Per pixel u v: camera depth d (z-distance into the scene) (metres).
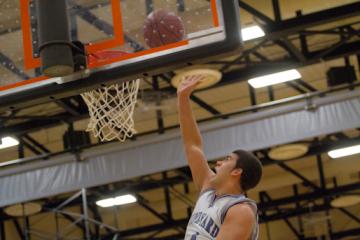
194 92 14.11
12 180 14.24
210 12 4.83
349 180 19.09
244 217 3.81
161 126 14.90
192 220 3.99
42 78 5.03
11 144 15.22
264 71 13.21
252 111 14.67
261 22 12.16
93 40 5.00
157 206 19.75
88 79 4.94
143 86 14.25
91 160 13.85
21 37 5.16
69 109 13.73
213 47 4.75
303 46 12.93
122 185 17.14
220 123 13.09
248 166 4.19
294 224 20.70
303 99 13.12
